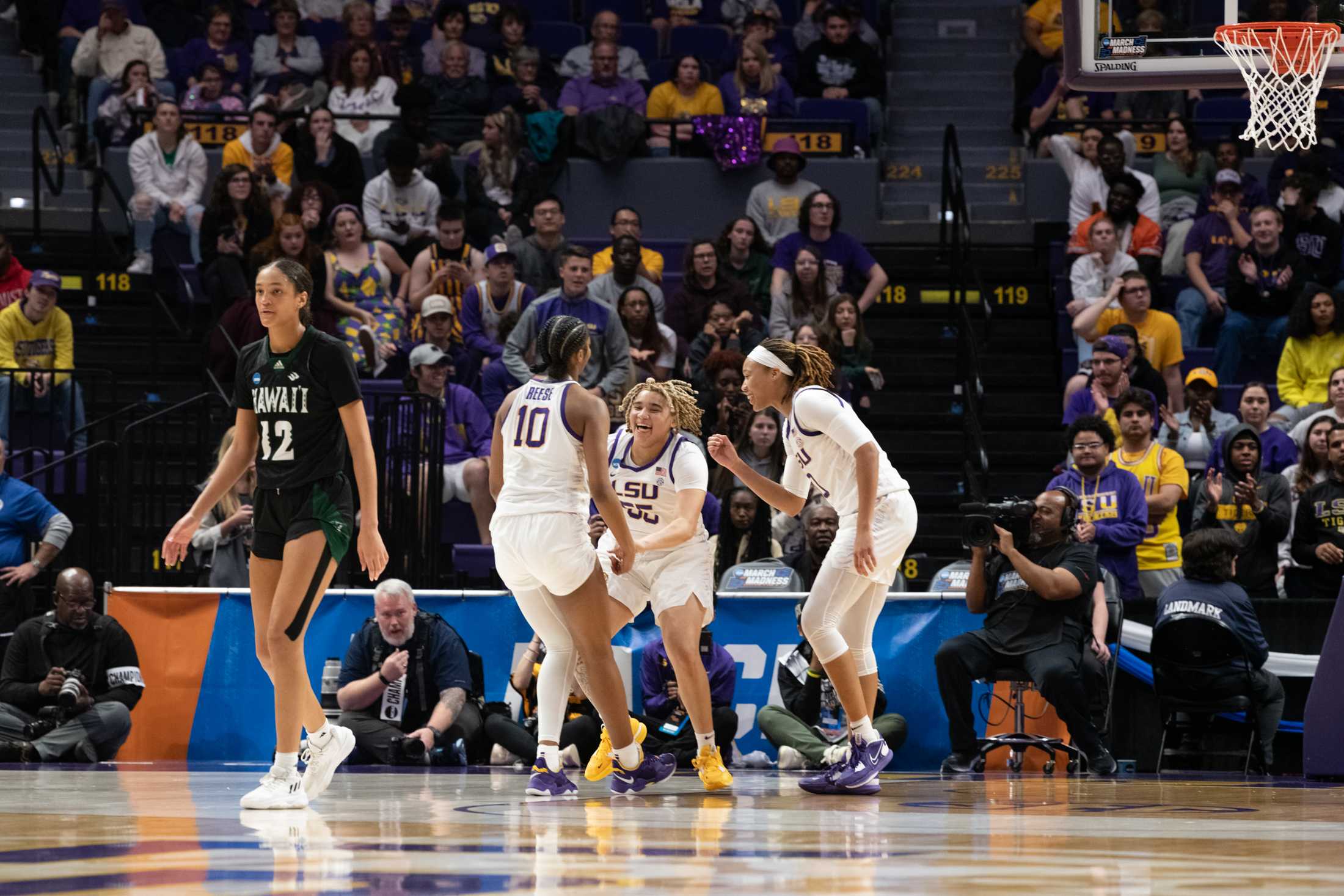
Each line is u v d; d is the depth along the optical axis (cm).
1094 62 1856
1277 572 1972
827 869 649
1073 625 1636
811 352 1226
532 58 3133
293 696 998
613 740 1166
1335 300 2339
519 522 1097
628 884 591
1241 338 2531
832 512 1795
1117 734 1809
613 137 2934
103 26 3164
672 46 3444
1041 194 3003
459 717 1650
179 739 1753
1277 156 2838
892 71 3406
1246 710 1686
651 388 1234
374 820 913
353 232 2492
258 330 2408
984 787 1343
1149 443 2012
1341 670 1477
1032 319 2745
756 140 2938
